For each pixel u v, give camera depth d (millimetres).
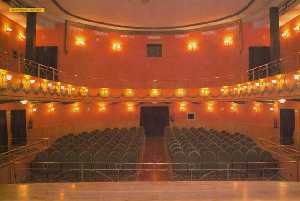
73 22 23844
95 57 25188
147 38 26516
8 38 18547
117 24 25031
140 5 20219
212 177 11523
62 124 22828
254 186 6422
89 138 18547
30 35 18156
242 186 6438
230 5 20031
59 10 20844
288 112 19109
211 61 25344
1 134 17438
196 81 25719
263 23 22219
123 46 26281
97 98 24672
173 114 26578
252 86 18109
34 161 12070
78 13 21906
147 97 25516
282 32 20625
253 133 22016
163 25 25359
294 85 12508
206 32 25641
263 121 21297
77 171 11719
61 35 23172
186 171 11664
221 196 5758
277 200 5484
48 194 5961
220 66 24906
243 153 12711
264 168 11148
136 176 12086
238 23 23609
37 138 18797
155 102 25656
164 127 27719
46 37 23094
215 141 16969
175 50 26359
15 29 19516
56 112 22438
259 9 20109
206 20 23938
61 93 19266
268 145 17812
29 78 14188
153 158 17250
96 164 11734
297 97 12266
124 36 26344
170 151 14734
